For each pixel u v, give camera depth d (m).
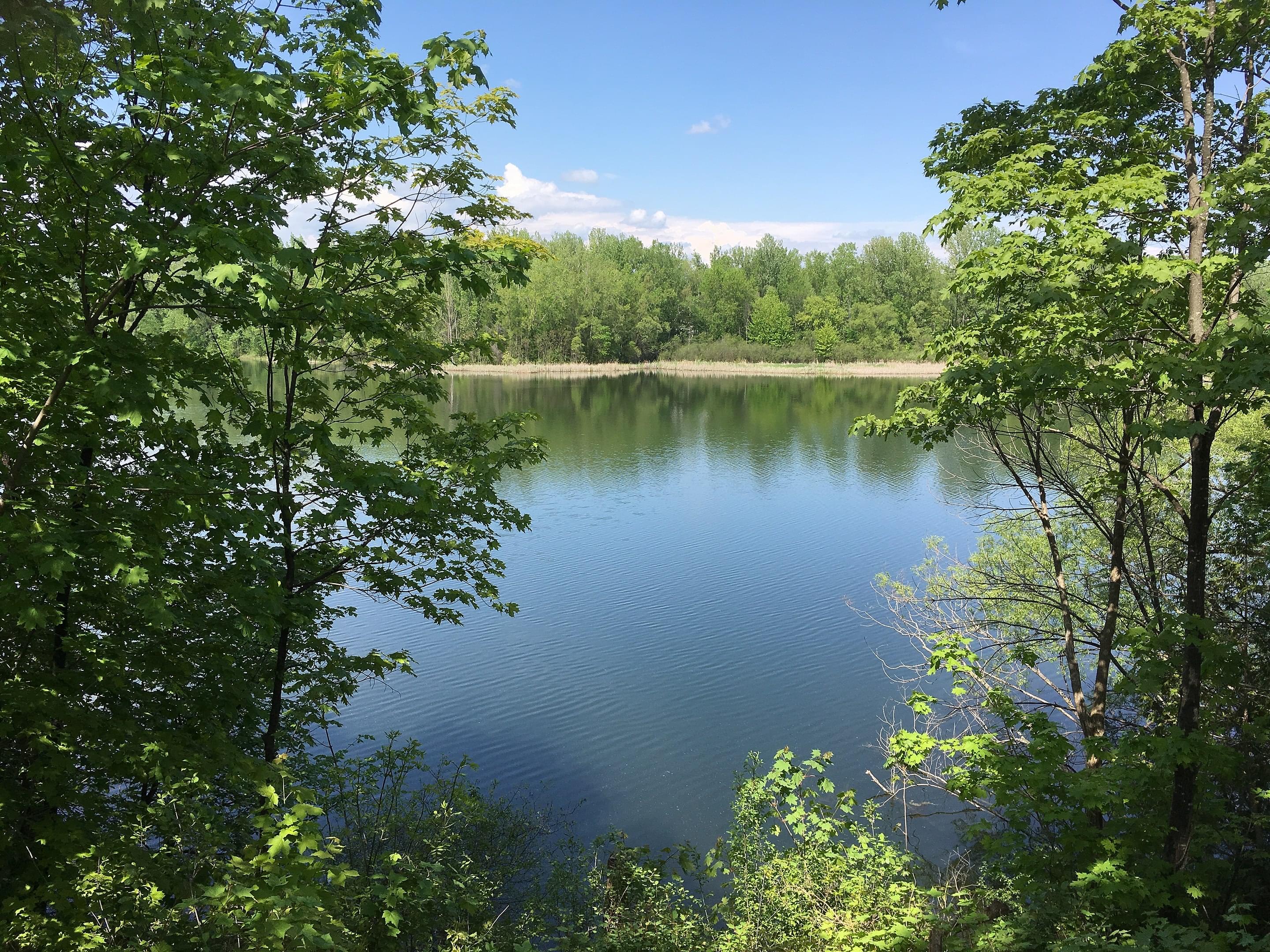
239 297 6.70
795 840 10.17
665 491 36.84
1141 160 8.91
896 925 6.69
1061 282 8.26
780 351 116.50
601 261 127.94
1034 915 6.53
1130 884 6.23
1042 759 7.30
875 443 49.88
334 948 5.01
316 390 9.54
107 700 6.64
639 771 14.02
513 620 21.33
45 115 5.38
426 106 6.88
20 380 6.27
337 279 8.30
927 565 18.59
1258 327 6.24
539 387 85.81
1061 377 7.86
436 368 10.45
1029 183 9.12
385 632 20.67
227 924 4.63
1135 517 10.61
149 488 6.13
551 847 11.71
